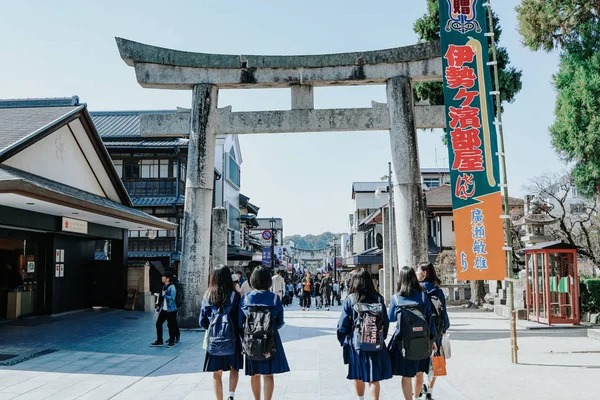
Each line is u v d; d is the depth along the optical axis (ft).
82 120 50.93
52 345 36.37
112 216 45.98
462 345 36.40
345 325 18.65
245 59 44.83
